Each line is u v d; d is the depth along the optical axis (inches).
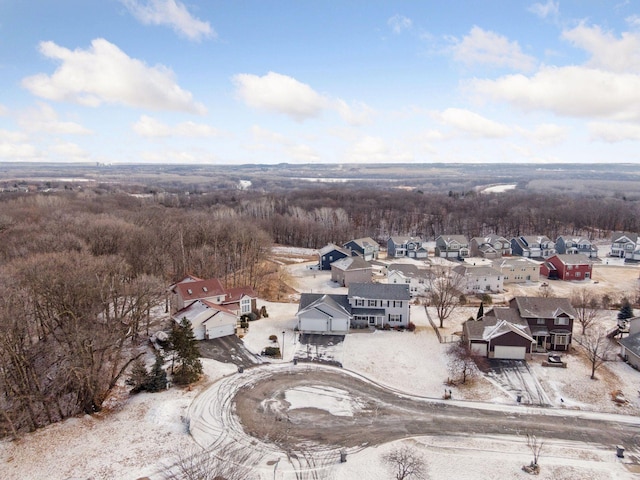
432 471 1337.4
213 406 1675.7
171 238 3489.2
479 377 1927.9
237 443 1455.5
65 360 1776.6
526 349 2080.5
